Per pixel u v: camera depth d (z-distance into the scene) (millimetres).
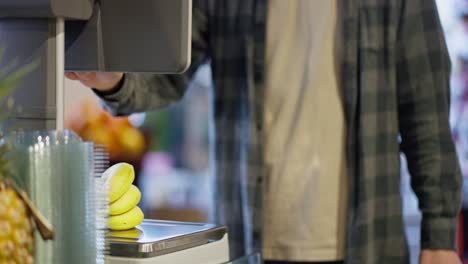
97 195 1204
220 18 2277
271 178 2217
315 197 2174
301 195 2182
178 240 1302
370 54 2156
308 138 2184
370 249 2152
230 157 2279
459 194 2174
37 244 1058
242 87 2252
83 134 3416
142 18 1383
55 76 1340
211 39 2309
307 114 2184
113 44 1408
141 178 3902
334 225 2186
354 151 2164
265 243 2230
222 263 1356
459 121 3844
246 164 2227
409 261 2227
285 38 2219
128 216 1370
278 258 2213
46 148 1082
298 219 2188
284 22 2215
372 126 2154
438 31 2166
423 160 2180
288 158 2193
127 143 3658
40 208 1073
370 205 2148
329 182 2178
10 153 1069
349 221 2164
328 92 2182
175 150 4617
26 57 1351
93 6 1406
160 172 4336
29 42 1348
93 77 1823
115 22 1401
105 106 2088
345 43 2156
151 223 1457
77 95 3402
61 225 1090
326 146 2180
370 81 2152
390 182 2176
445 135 2162
